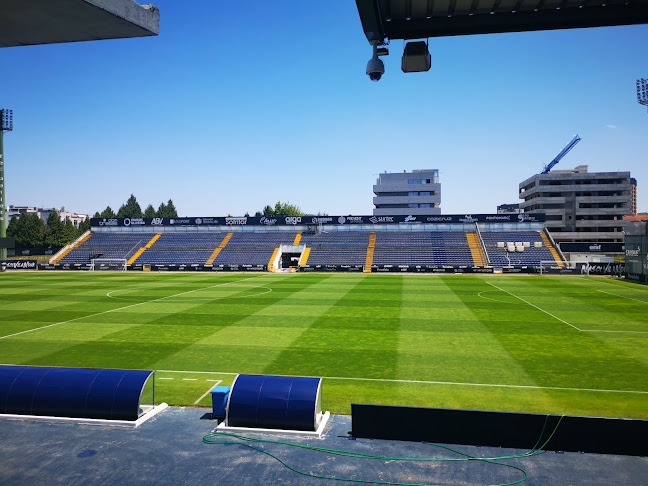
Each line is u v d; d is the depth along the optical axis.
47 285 54.91
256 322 31.22
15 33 6.23
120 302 40.62
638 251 57.28
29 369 15.85
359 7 8.42
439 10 9.78
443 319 32.06
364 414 13.55
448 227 88.25
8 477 11.44
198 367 21.05
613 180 119.44
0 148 80.12
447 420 13.16
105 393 14.80
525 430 12.81
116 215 163.00
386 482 11.22
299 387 14.25
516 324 30.27
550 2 9.40
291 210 170.38
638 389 17.88
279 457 12.46
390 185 134.00
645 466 11.83
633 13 9.52
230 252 86.81
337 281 59.50
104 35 6.38
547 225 118.62
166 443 13.30
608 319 31.98
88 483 11.16
